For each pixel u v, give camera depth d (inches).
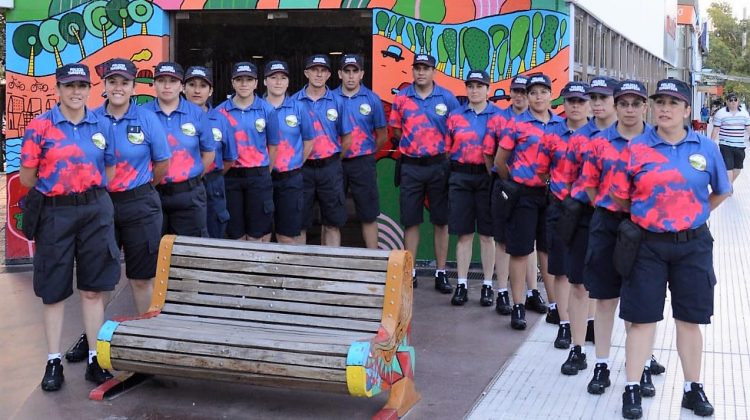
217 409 199.0
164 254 213.2
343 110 309.6
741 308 299.4
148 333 194.4
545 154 252.8
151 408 199.3
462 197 295.1
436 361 236.4
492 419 193.8
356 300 197.2
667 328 271.7
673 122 185.3
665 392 212.7
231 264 207.8
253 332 194.1
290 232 300.5
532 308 293.0
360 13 349.4
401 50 337.1
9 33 350.3
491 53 330.6
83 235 209.8
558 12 321.4
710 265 190.4
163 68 243.1
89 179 207.6
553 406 202.1
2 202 557.6
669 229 187.3
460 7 331.6
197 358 189.5
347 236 375.2
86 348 234.5
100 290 213.5
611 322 211.3
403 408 195.2
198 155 251.1
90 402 202.7
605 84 216.8
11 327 265.6
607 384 212.2
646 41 612.4
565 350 247.4
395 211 341.7
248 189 285.4
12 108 351.9
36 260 209.2
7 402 203.2
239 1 343.3
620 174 195.5
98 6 348.5
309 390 193.3
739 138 605.6
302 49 356.8
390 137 338.0
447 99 304.7
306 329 197.9
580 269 222.8
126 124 222.1
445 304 299.7
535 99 261.1
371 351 181.5
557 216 245.0
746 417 195.9
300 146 297.7
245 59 358.9
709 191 192.2
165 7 346.3
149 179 227.6
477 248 343.9
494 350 247.1
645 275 190.7
